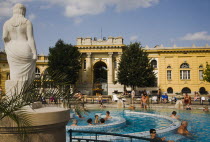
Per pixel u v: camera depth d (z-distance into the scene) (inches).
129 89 1838.1
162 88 1891.0
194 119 602.9
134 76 1541.6
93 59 1867.6
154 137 327.0
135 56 1590.8
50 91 211.5
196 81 1861.5
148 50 1941.4
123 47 1841.8
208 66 1615.4
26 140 167.0
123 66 1578.5
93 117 669.9
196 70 1868.8
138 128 495.2
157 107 892.0
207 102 1125.1
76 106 237.3
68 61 1600.6
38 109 197.9
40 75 221.0
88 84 1803.6
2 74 1808.6
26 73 214.5
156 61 1947.6
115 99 1206.9
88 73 1827.0
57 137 185.3
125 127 508.4
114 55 1860.2
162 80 1902.1
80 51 1836.9
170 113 739.4
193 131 441.1
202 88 1860.2
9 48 214.8
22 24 222.1
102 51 1829.5
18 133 166.2
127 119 630.5
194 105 942.4
